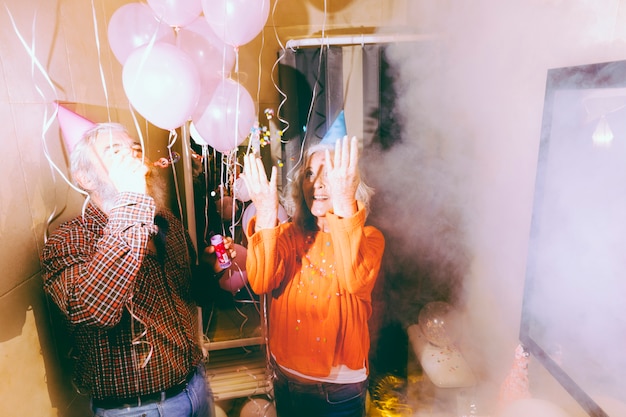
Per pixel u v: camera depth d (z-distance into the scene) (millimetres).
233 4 1194
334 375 1763
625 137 771
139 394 1191
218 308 2150
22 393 1077
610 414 850
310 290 1749
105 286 1017
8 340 1026
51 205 1221
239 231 2057
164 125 1228
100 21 1611
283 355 1780
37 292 1149
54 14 1258
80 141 1113
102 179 1122
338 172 1609
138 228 1052
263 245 1672
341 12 2113
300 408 1799
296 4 2090
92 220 1152
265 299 1934
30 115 1116
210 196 2016
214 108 1344
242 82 2123
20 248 1075
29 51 1109
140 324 1157
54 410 1229
